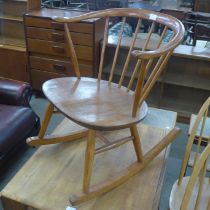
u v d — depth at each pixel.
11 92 1.88
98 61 2.48
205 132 1.52
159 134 1.70
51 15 2.42
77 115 1.24
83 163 1.47
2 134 1.66
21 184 1.32
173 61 2.49
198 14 2.54
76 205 1.23
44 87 1.46
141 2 2.79
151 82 1.32
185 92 2.67
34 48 2.54
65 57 2.49
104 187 1.30
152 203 1.27
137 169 1.42
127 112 1.30
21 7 2.78
